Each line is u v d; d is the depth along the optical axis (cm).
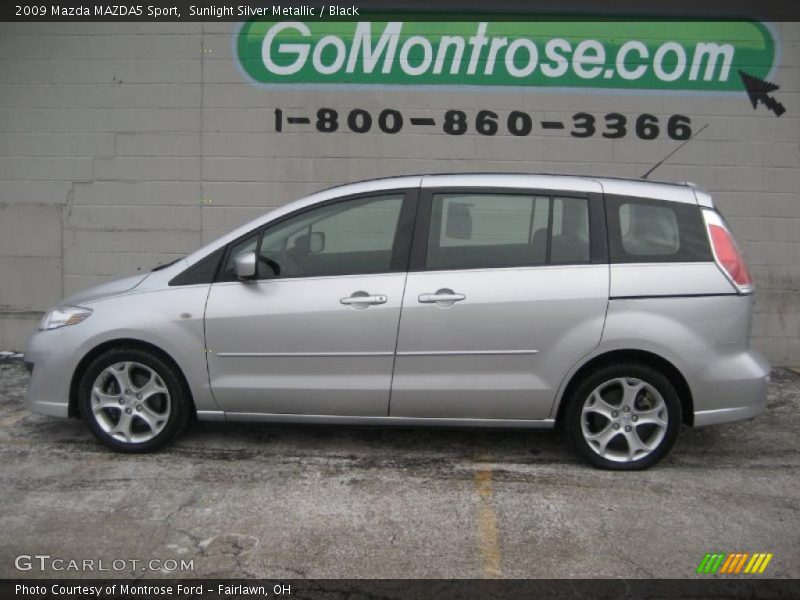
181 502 439
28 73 773
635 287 466
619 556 383
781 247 762
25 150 780
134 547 389
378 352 479
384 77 761
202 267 498
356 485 464
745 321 471
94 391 502
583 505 438
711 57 752
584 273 470
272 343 485
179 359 491
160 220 781
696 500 446
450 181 493
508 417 484
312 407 491
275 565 373
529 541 397
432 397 481
